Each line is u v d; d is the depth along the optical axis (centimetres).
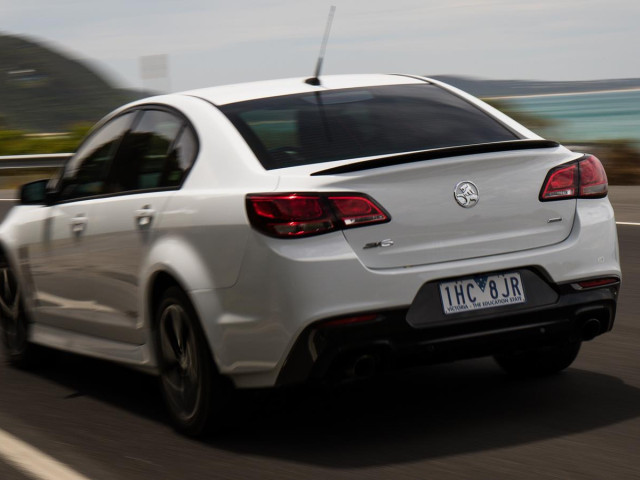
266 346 475
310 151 508
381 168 475
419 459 472
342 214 466
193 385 519
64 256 635
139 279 550
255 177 491
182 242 515
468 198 488
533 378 620
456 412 550
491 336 486
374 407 567
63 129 3036
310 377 469
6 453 516
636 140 1953
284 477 456
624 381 607
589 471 446
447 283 480
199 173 521
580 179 521
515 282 495
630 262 1068
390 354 471
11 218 726
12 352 735
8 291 729
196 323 508
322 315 458
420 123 544
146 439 529
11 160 2619
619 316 815
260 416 558
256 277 472
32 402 628
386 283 466
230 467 475
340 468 465
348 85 584
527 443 489
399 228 473
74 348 648
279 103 550
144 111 597
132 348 582
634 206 1513
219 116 537
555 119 1989
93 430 553
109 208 585
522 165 505
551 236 507
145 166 571
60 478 469
